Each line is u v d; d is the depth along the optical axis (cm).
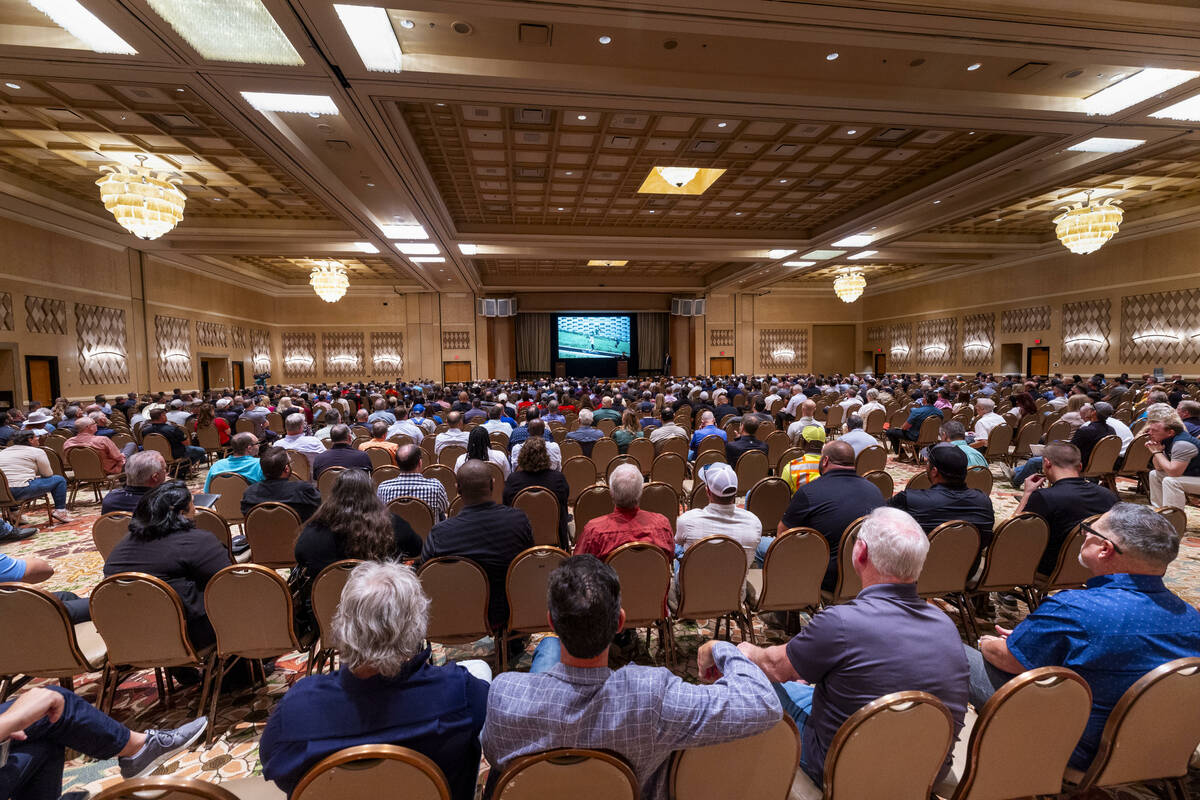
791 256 1855
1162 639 176
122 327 1600
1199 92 758
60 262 1383
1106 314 1831
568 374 3238
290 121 834
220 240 1569
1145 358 1717
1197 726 174
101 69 661
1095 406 617
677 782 146
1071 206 1529
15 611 239
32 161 1081
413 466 406
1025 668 192
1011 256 2088
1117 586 186
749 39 664
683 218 1540
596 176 1182
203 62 649
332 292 1944
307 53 630
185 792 113
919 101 786
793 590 315
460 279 2291
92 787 240
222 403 1081
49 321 1348
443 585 277
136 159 1069
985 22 596
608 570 144
